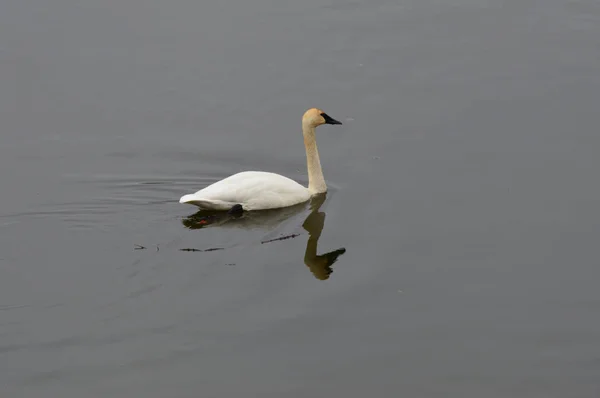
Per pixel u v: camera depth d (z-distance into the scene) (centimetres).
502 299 1444
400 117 2117
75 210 1730
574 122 2056
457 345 1334
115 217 1708
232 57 2397
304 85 2269
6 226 1667
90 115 2136
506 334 1359
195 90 2250
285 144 2031
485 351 1320
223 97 2222
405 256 1570
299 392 1230
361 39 2502
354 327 1375
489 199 1759
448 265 1540
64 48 2423
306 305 1427
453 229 1655
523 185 1805
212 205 1702
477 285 1483
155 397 1213
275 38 2500
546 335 1355
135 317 1391
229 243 1608
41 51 2402
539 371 1276
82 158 1952
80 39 2470
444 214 1709
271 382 1251
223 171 1919
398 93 2227
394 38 2509
